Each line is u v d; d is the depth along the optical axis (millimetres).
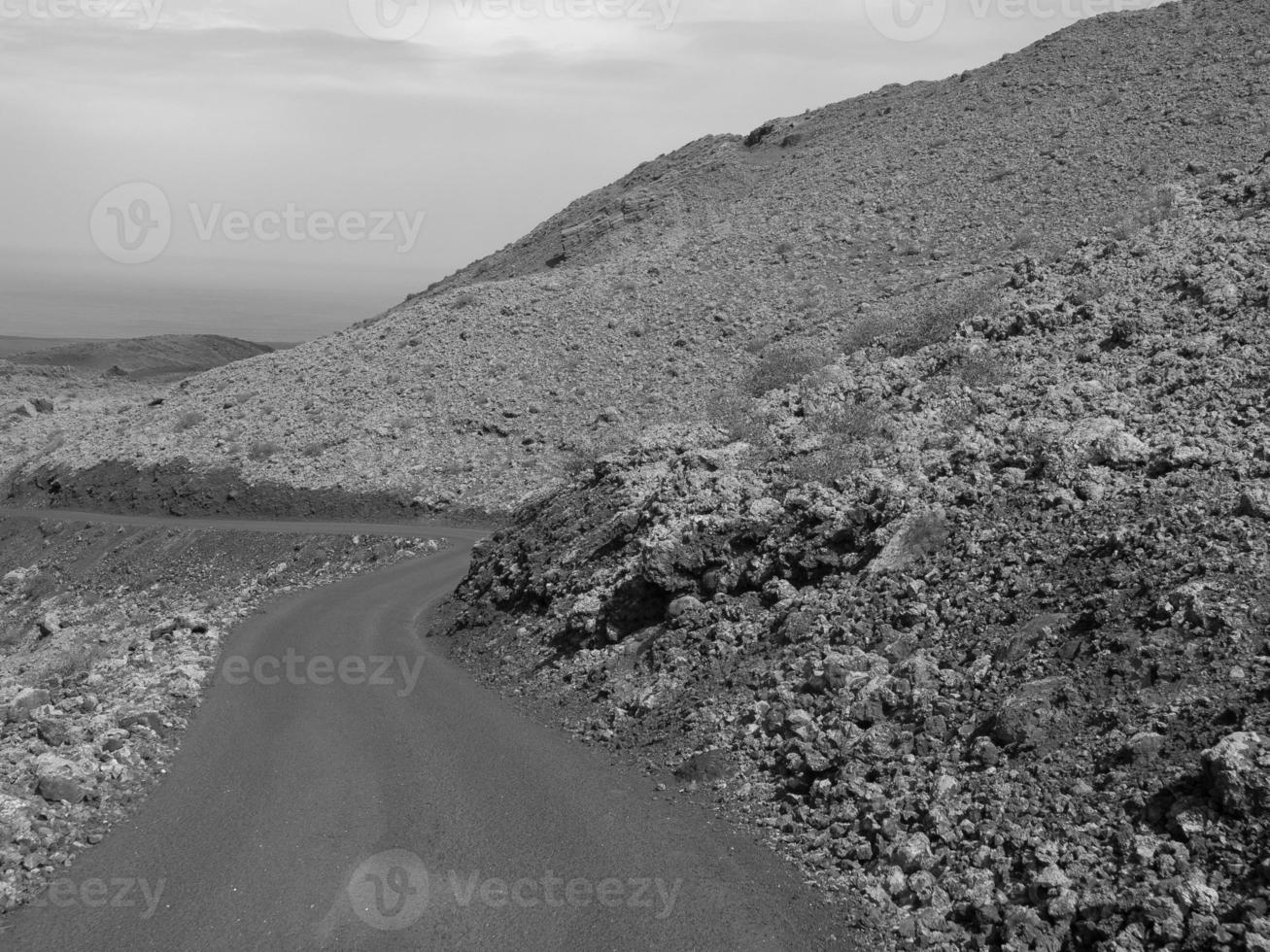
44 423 74875
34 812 8891
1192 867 5684
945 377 16297
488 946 6500
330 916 6992
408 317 61375
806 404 18031
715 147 92625
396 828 8453
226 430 52719
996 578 9672
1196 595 7676
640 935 6496
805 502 12648
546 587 15789
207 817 8945
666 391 43406
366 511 41281
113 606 36625
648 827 8156
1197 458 10023
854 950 6070
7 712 12727
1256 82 55562
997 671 8312
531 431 43875
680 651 11703
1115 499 9977
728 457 16031
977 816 6891
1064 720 7371
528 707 12352
